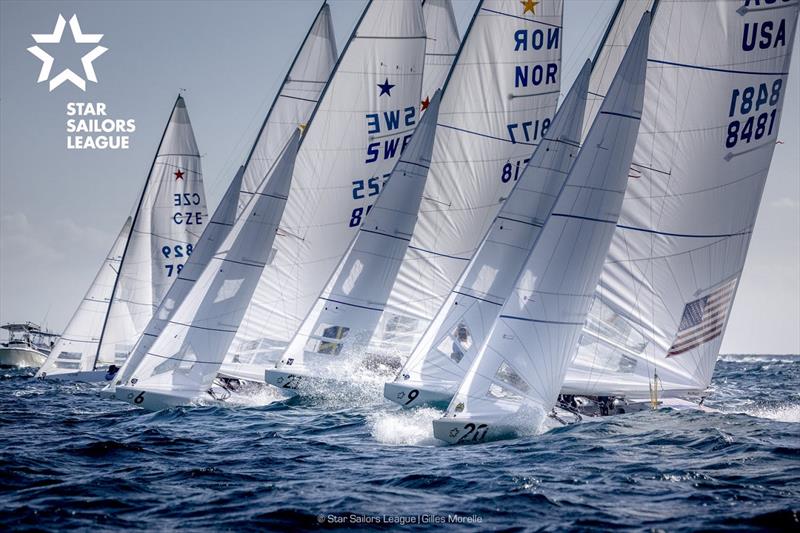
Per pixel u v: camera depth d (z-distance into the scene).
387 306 97.44
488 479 55.16
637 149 80.62
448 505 48.97
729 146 81.31
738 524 44.53
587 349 81.00
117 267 157.00
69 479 55.41
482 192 97.44
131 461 62.66
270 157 116.44
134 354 101.44
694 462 60.00
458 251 97.81
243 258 95.62
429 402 80.88
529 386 70.38
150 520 45.94
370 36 106.75
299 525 45.16
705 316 83.00
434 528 44.72
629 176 80.69
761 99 81.94
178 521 45.72
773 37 81.62
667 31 80.00
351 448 68.69
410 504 49.22
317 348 97.00
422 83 108.31
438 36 111.62
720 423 75.88
